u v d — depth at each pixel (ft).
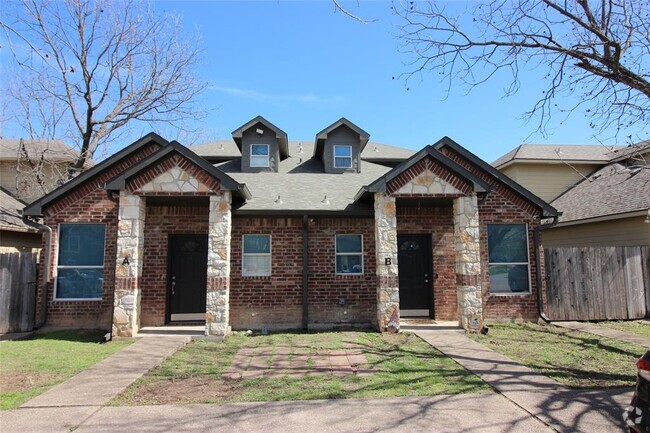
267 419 16.85
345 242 39.37
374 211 37.24
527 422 16.43
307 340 32.35
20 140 57.82
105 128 63.41
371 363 25.34
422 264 41.16
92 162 63.87
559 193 62.08
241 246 38.19
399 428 15.97
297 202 39.14
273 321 37.58
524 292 39.45
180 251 38.83
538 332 34.58
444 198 36.63
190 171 33.65
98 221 36.81
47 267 35.68
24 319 35.50
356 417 17.02
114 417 17.07
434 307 39.55
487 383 21.27
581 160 61.16
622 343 30.50
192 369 24.29
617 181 52.44
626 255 40.91
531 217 40.11
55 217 36.55
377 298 36.24
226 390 20.51
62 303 35.78
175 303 38.29
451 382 21.48
